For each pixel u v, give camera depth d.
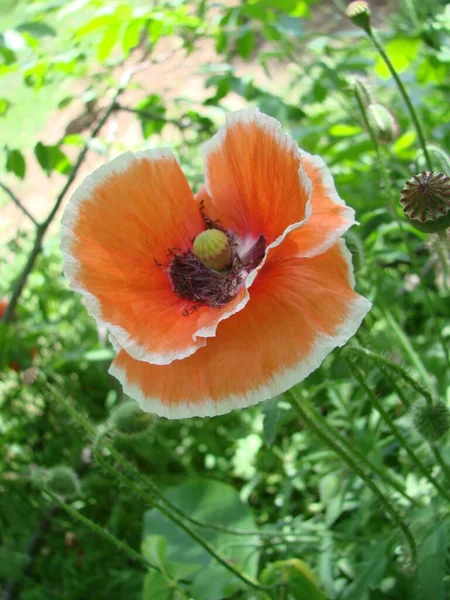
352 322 0.16
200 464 0.34
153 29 0.30
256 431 0.31
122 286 0.17
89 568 0.31
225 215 0.19
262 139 0.17
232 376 0.16
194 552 0.25
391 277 0.34
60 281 0.40
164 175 0.19
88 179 0.18
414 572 0.21
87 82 0.57
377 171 0.33
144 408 0.17
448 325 0.32
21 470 0.34
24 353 0.35
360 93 0.23
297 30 0.31
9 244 0.37
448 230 0.19
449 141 0.34
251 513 0.26
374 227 0.36
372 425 0.27
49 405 0.36
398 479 0.26
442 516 0.21
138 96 0.60
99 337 0.33
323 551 0.24
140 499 0.32
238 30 0.33
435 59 0.31
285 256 0.17
